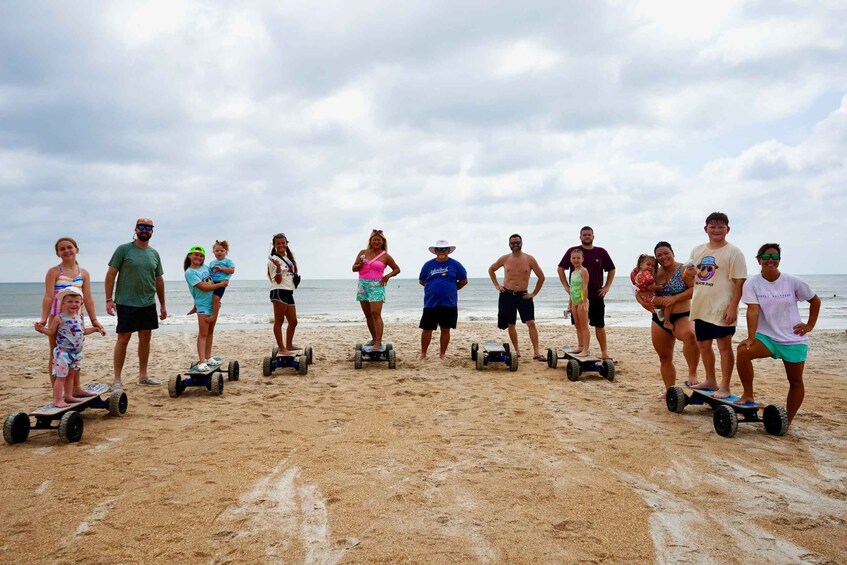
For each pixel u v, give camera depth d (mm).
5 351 12523
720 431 5242
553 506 3605
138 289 7414
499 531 3250
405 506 3615
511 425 5688
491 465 4418
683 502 3666
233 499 3734
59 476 4160
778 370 9344
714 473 4215
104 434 5352
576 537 3168
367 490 3896
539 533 3223
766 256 5270
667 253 6496
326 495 3807
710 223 5793
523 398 7035
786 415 5148
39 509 3561
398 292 73000
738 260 5656
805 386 7746
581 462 4484
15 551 3008
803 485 3965
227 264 8578
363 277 9742
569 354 8852
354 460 4559
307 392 7445
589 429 5512
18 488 3916
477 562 2893
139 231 7348
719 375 8852
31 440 5148
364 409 6430
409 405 6641
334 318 26609
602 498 3734
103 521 3385
